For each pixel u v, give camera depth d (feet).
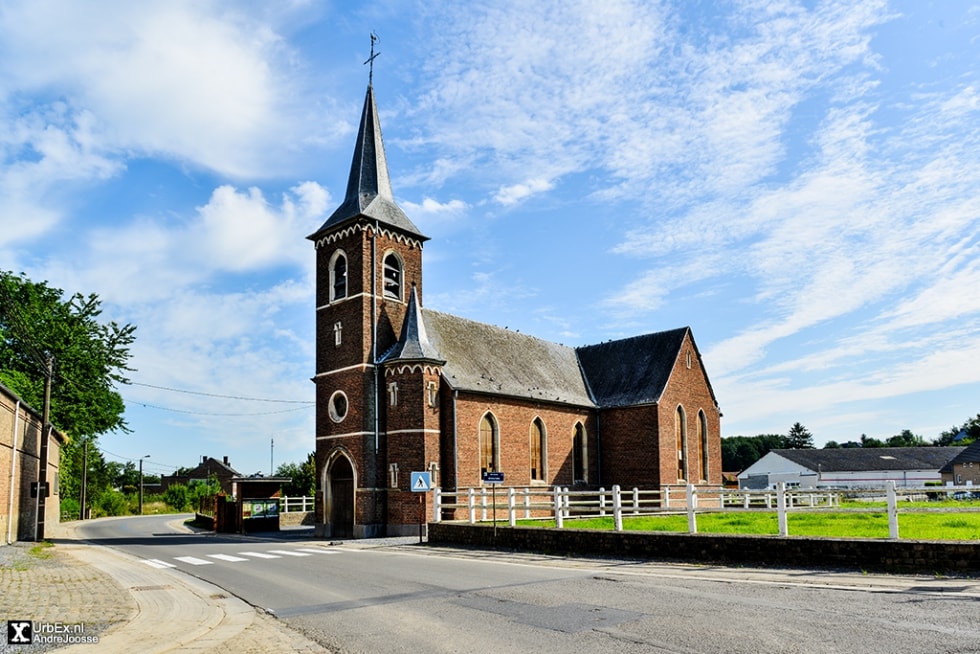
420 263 147.33
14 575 65.72
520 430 147.84
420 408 128.06
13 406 110.93
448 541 96.37
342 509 132.16
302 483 245.65
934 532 76.28
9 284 166.09
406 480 126.31
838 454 339.77
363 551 90.38
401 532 125.29
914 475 327.88
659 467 158.40
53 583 60.39
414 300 134.51
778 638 35.04
